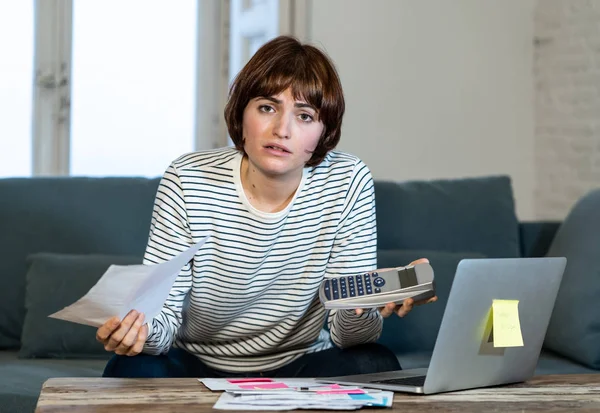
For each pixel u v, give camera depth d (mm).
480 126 4090
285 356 1896
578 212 2506
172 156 4008
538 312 1482
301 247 1774
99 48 3844
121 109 3898
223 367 1875
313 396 1309
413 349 2447
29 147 3715
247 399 1286
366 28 3891
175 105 4000
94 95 3844
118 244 2523
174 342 1912
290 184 1699
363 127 3914
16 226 2496
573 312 2285
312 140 1596
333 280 1541
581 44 3803
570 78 3885
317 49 1626
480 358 1427
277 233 1726
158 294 1399
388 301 1480
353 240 1826
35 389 1923
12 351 2465
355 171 1821
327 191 1782
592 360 2207
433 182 2709
